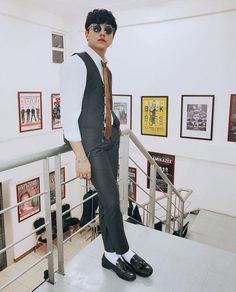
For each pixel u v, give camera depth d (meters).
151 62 4.54
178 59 4.29
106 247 1.55
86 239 5.46
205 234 3.76
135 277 1.52
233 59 3.85
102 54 1.34
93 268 1.61
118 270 1.52
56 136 5.23
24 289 4.24
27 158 1.25
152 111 4.67
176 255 1.74
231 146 4.05
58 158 1.42
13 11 4.08
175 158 4.60
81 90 1.24
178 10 4.11
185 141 4.43
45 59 4.81
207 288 1.47
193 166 4.46
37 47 4.62
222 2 3.75
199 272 1.59
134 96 4.82
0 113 4.13
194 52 4.14
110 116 1.36
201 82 4.16
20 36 4.29
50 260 1.48
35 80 4.67
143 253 1.75
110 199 1.34
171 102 4.47
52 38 5.00
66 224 5.42
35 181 4.91
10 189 4.50
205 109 4.18
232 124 4.00
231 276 1.57
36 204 5.04
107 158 1.37
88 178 1.32
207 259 1.71
